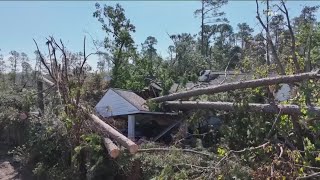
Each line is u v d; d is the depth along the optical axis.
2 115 13.97
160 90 14.54
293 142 8.61
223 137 10.17
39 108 13.65
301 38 10.66
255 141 9.16
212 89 10.73
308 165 7.34
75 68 11.93
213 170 7.60
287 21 9.84
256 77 10.62
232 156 7.98
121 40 19.06
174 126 11.94
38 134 11.22
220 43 40.78
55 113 11.76
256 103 9.81
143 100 13.36
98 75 17.22
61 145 10.66
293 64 9.80
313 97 8.45
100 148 9.25
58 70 11.80
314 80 8.51
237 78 13.29
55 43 11.95
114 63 18.77
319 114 7.77
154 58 18.20
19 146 12.45
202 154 8.89
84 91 12.68
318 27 10.84
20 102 14.23
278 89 10.15
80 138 10.03
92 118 10.49
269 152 8.13
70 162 10.34
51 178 10.13
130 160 8.90
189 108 11.64
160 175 8.02
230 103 10.10
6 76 23.80
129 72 17.83
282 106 8.67
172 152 8.99
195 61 22.64
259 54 11.55
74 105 10.52
